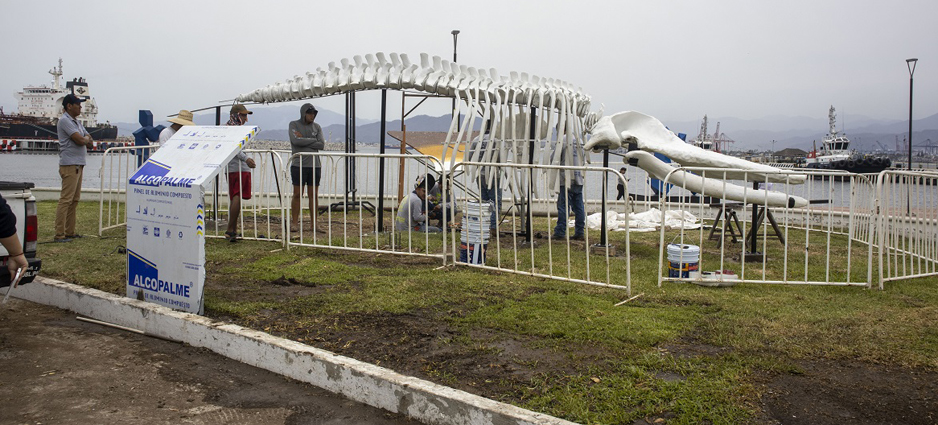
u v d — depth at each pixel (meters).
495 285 6.67
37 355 4.77
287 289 6.49
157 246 5.62
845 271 7.86
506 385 4.06
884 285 6.92
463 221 7.77
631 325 5.24
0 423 3.59
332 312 5.61
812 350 4.72
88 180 20.22
